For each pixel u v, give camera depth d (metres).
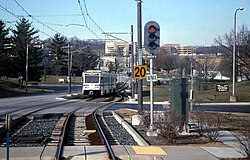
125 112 32.22
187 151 13.09
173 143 15.00
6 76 98.50
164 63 116.88
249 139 12.59
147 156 12.21
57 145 14.68
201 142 15.19
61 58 137.62
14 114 30.28
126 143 16.58
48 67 143.25
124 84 115.94
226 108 38.28
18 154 12.33
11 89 78.50
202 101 49.59
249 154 11.99
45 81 130.88
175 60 120.25
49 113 32.06
